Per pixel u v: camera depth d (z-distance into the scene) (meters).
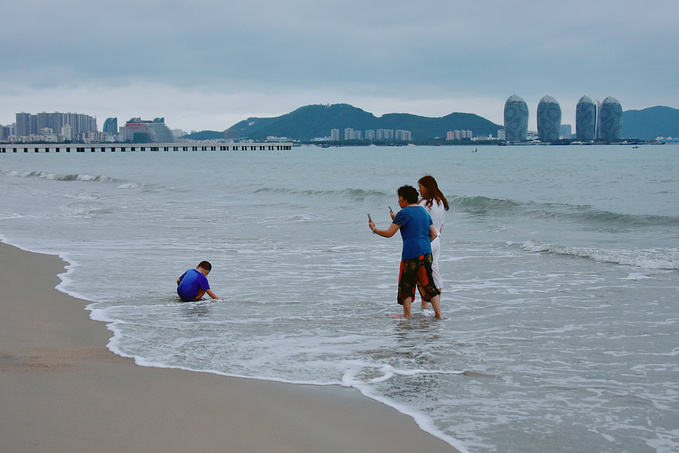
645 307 7.55
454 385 4.75
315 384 4.73
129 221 18.14
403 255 7.12
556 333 6.35
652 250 12.49
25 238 14.17
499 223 17.69
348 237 14.77
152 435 3.62
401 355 5.53
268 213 20.61
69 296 8.09
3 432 3.56
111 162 91.62
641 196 27.02
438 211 7.46
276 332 6.35
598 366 5.25
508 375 5.00
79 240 13.99
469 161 88.50
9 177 46.22
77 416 3.87
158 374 4.87
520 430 3.91
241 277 9.77
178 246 13.21
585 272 10.08
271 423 3.92
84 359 5.23
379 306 7.67
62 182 39.91
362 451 3.56
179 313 7.20
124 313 7.16
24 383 4.49
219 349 5.68
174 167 70.56
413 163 81.31
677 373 5.07
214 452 3.42
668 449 3.66
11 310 7.14
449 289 8.84
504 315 7.19
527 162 80.06
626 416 4.16
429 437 3.79
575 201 25.27
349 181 41.88
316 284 9.18
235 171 58.94
